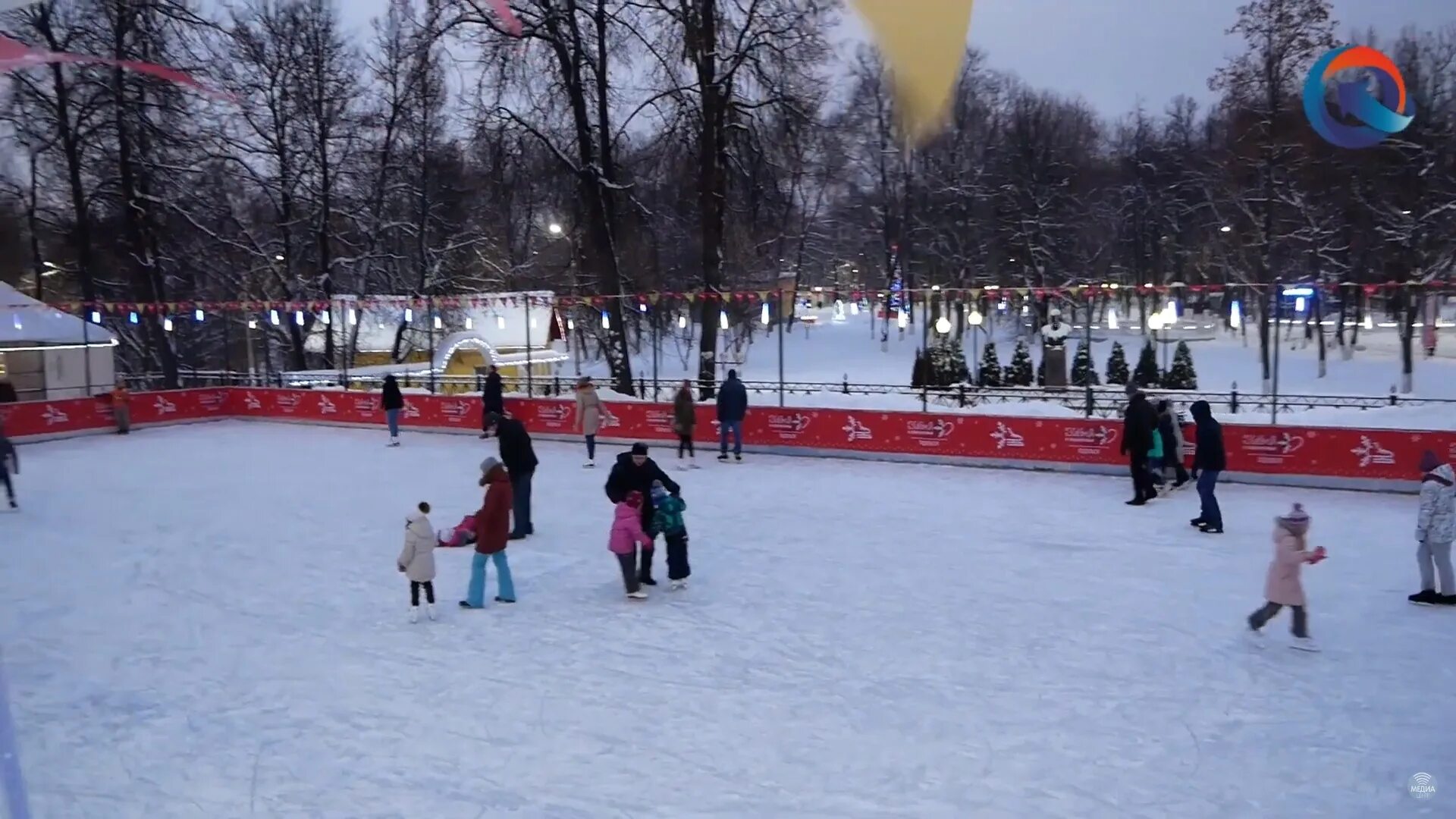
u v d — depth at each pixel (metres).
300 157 42.38
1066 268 50.88
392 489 18.97
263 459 23.38
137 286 39.25
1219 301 46.31
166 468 22.27
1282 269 39.28
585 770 7.29
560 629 10.55
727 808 6.70
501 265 44.81
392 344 44.12
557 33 30.14
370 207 44.41
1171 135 55.34
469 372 39.56
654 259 35.69
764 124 29.64
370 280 44.03
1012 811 6.62
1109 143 62.53
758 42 28.23
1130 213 55.06
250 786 7.20
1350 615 10.43
